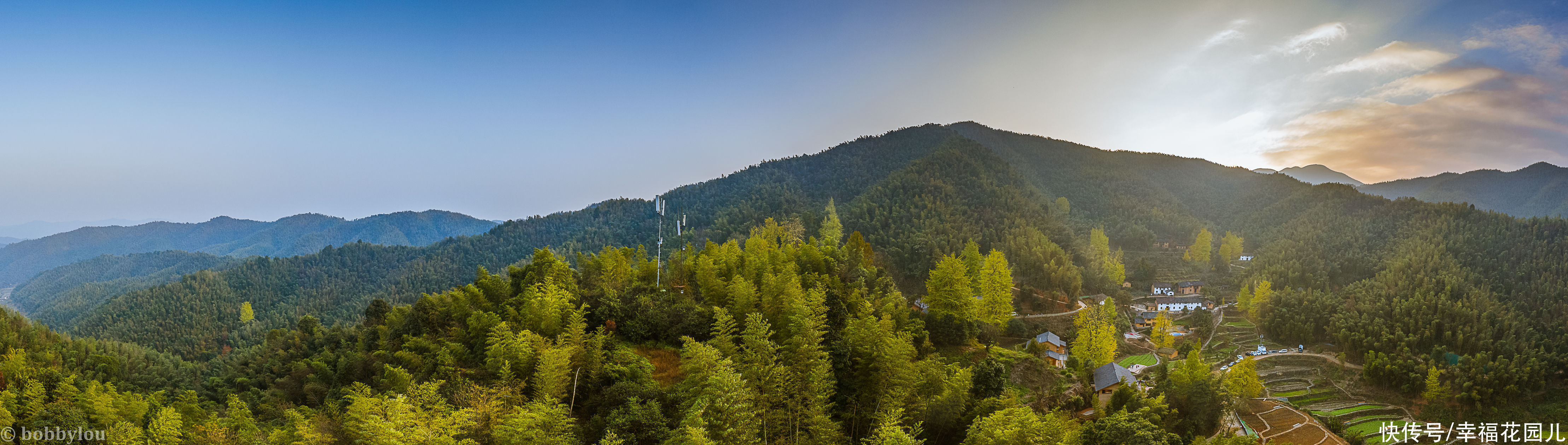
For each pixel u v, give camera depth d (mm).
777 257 86000
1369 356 137000
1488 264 174875
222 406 80812
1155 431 55188
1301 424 100312
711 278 72438
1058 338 113812
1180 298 180625
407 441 36531
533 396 48406
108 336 196750
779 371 44969
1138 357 134625
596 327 61281
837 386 52438
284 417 63500
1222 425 77312
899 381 49750
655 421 43062
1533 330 146125
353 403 50219
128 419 58469
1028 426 45344
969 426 52125
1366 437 115312
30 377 74875
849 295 80938
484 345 59844
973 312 91750
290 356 102438
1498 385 127125
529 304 60906
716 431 38625
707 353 44375
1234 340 160625
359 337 93375
